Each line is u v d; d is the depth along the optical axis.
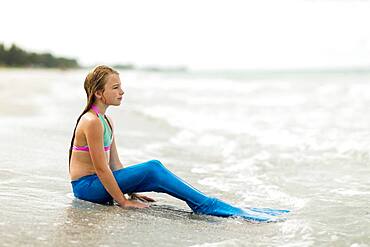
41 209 4.23
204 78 43.06
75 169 4.68
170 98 18.84
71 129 9.73
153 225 3.99
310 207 4.59
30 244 3.35
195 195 4.46
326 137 8.65
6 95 20.89
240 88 24.75
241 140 8.71
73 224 3.87
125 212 4.34
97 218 4.09
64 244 3.40
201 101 17.05
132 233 3.74
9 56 124.50
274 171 6.33
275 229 3.98
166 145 8.26
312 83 26.66
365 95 17.22
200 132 9.71
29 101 17.42
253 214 4.36
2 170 5.73
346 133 8.99
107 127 4.63
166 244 3.53
